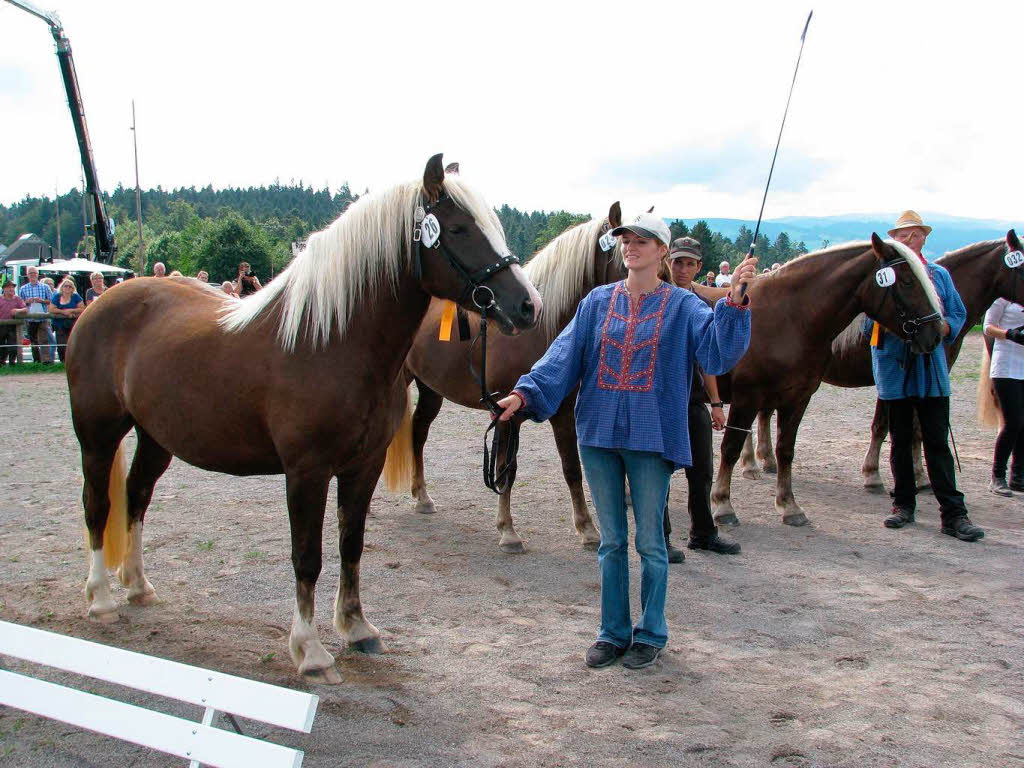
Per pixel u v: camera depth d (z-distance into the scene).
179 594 4.24
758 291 5.52
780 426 5.69
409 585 4.46
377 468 3.43
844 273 5.27
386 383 3.26
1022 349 6.18
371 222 3.14
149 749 2.76
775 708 3.03
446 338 3.39
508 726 2.89
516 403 3.17
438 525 5.71
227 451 3.37
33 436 8.84
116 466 3.90
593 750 2.72
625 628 3.46
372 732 2.84
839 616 3.98
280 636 3.71
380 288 3.16
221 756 2.16
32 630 2.62
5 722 2.94
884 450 8.37
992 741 2.80
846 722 2.93
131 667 2.39
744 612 4.04
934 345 5.07
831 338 5.49
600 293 3.36
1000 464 6.39
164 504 6.10
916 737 2.82
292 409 3.10
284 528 5.48
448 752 2.71
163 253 66.62
